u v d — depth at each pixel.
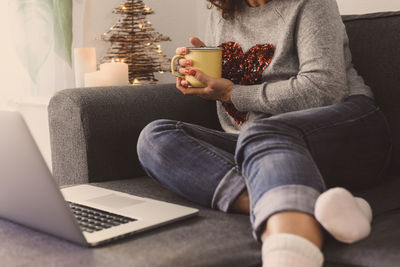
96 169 1.33
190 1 2.72
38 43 2.20
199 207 1.09
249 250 0.85
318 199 0.79
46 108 1.93
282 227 0.76
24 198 0.89
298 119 1.04
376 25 1.43
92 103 1.33
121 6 2.33
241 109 1.30
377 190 1.16
